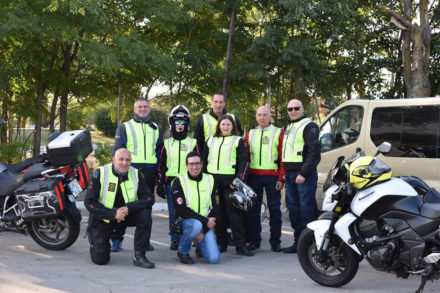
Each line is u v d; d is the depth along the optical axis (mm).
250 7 17797
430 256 5199
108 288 5387
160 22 15211
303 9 15430
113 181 6402
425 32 15586
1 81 14727
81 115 19797
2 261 6375
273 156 7438
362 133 8875
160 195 7516
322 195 9406
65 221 7074
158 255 7094
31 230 7152
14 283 5422
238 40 17719
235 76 17281
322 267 5730
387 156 8547
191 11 16422
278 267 6523
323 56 17547
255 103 19516
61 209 6824
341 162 5848
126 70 16734
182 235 6605
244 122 20391
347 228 5547
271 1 16547
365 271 6406
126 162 6402
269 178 7445
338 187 5664
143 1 15133
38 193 6852
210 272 6184
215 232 7359
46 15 13438
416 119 8328
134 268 6285
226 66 17562
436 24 18391
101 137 36125
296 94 18578
